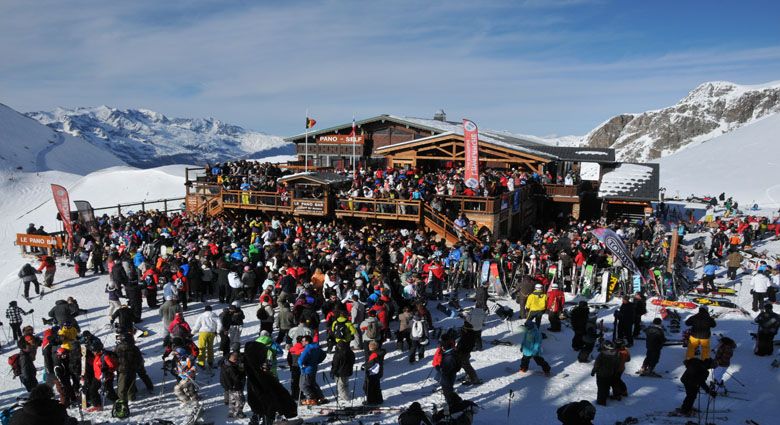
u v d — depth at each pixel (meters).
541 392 12.88
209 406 12.57
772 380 13.30
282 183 32.22
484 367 14.64
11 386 14.83
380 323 15.63
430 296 20.48
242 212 33.75
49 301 21.64
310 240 24.81
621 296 20.66
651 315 18.69
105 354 12.23
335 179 31.91
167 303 16.66
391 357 15.69
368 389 12.33
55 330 13.55
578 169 42.53
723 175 97.00
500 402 12.32
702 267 26.67
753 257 28.03
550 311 17.25
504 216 30.45
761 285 18.77
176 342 12.84
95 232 27.75
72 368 12.80
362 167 40.28
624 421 11.05
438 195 29.36
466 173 28.84
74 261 25.28
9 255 47.28
